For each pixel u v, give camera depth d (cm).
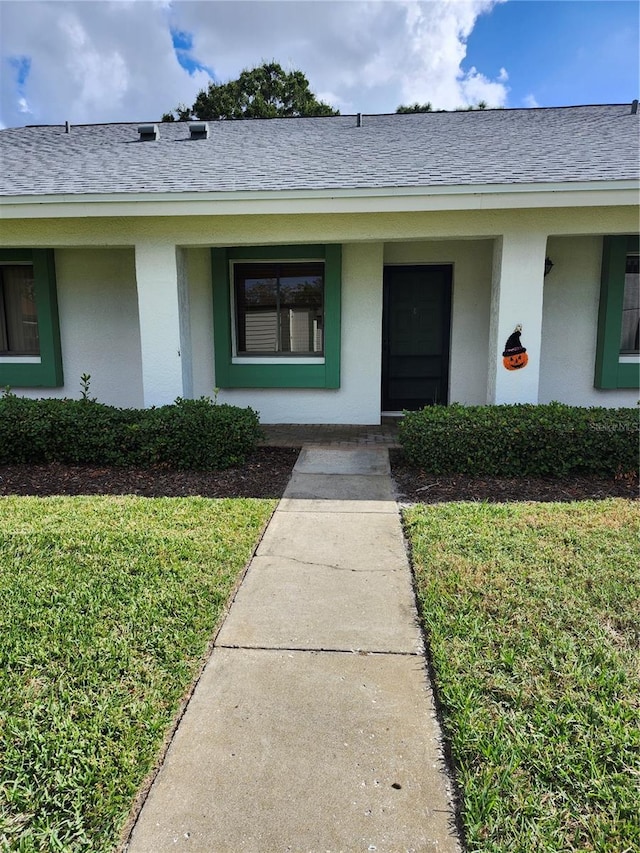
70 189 604
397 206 565
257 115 2727
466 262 774
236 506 452
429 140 776
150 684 227
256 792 177
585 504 451
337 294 743
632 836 158
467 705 211
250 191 571
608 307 720
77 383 816
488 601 289
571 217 589
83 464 591
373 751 194
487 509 440
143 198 580
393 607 293
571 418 543
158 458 571
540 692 218
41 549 361
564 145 700
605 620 271
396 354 828
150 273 640
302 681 232
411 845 158
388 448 652
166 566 335
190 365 688
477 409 586
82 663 238
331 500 477
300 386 772
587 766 182
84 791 175
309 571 337
